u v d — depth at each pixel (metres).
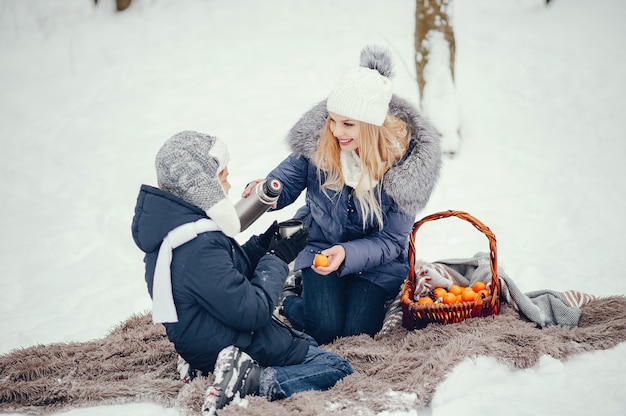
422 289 3.60
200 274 2.72
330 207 3.56
